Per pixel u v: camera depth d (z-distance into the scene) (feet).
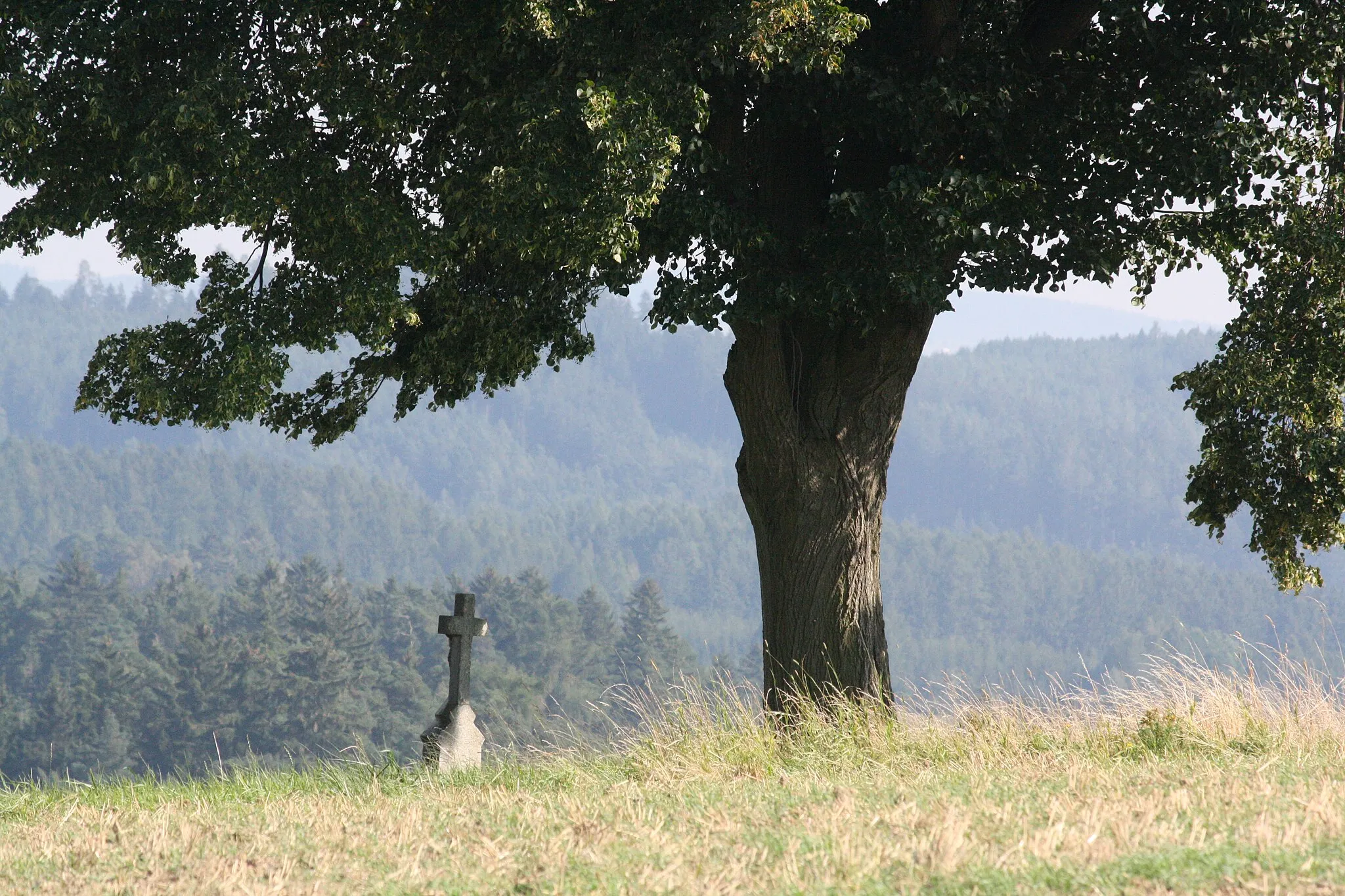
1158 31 127.75
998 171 129.49
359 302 124.57
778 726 117.60
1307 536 158.61
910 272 123.65
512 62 120.06
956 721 114.11
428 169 134.10
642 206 113.50
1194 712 110.52
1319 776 80.12
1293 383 148.25
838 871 56.34
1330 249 136.67
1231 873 52.47
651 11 117.50
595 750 115.75
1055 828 60.39
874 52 130.11
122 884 63.05
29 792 113.80
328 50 123.03
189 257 132.16
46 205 124.88
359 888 59.21
